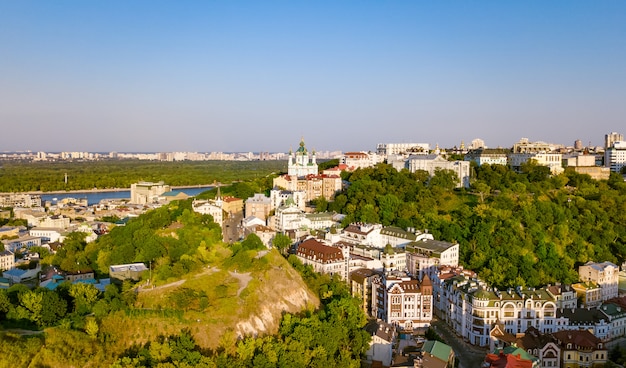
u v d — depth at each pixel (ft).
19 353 619.67
